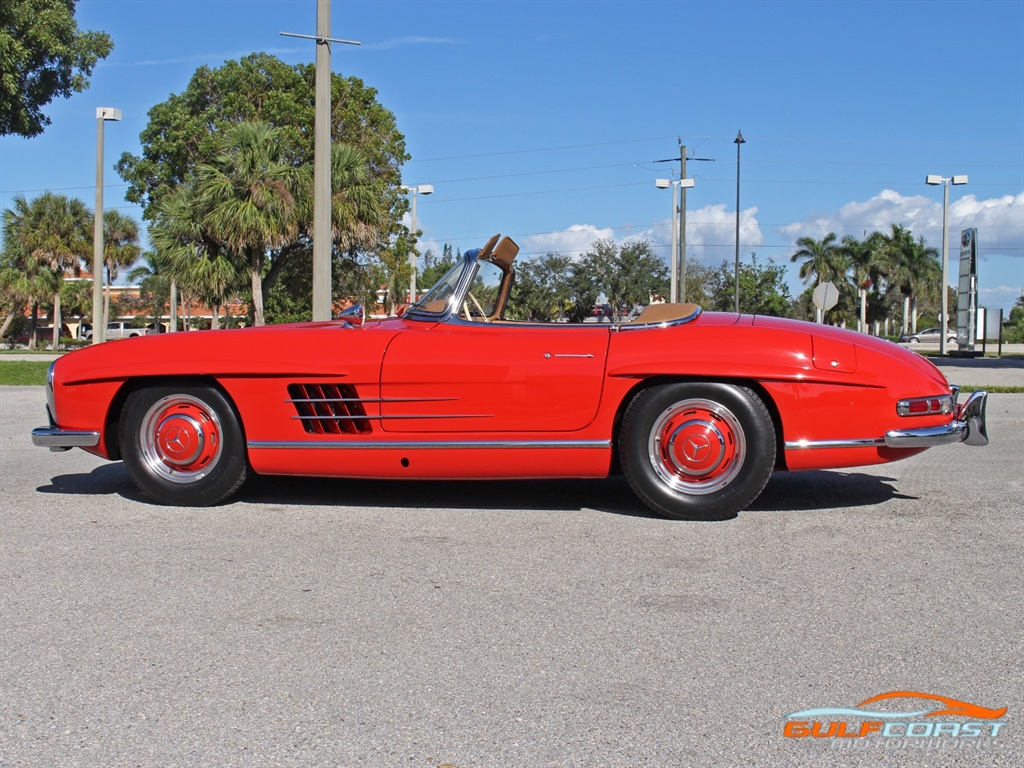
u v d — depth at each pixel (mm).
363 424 4840
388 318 5438
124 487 5742
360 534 4504
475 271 5031
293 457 4902
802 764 2297
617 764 2293
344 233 22891
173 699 2670
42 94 21266
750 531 4535
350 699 2664
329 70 13727
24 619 3322
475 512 4973
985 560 4031
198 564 3996
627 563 3982
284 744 2404
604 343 4703
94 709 2611
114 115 23125
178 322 73875
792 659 2936
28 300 48719
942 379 4805
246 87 34625
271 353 4902
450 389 4727
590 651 3004
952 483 5836
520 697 2670
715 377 4590
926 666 2877
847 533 4504
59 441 5152
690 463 4660
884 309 66125
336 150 22625
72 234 48750
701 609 3395
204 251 22797
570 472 4762
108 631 3203
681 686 2738
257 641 3105
